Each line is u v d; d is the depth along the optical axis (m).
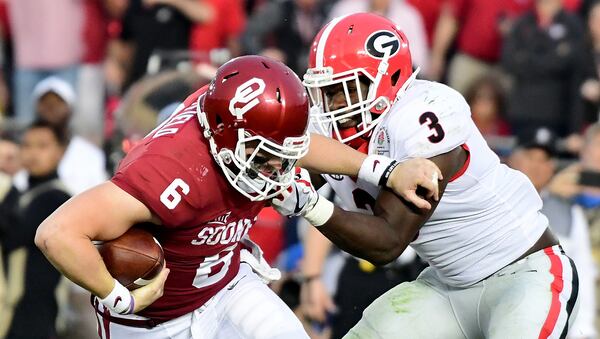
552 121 27.28
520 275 13.52
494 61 28.17
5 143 22.34
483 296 13.69
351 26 13.34
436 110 13.09
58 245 11.45
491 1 28.03
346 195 13.87
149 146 11.95
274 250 20.48
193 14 26.81
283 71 12.01
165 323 13.07
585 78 27.38
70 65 27.12
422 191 12.79
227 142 11.84
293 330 12.94
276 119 11.77
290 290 19.69
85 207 11.55
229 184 12.09
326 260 19.72
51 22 26.94
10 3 27.34
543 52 27.25
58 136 20.81
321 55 13.29
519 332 12.95
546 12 27.42
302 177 12.62
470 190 13.41
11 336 20.02
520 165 20.02
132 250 11.95
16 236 20.12
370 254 12.81
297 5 27.64
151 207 11.76
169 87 19.52
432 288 14.27
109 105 26.48
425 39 28.20
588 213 20.83
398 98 13.45
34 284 20.02
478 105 24.83
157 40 26.67
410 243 13.84
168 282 12.70
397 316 14.09
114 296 11.89
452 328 14.06
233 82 11.87
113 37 27.50
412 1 28.73
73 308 20.34
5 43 27.86
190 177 11.89
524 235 13.66
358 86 13.18
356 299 18.09
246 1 29.70
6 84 27.73
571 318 13.60
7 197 20.23
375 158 12.78
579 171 20.92
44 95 23.73
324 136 13.07
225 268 12.98
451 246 13.66
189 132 12.03
